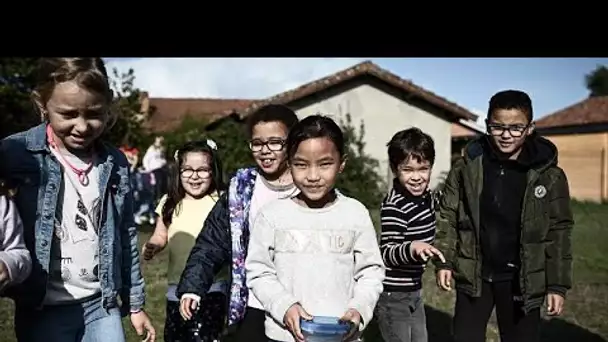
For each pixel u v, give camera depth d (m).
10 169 2.62
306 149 2.66
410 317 3.86
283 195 3.31
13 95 13.39
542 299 3.65
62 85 2.52
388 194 4.02
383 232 3.89
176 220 4.47
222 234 3.35
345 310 2.67
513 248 3.68
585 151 27.80
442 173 22.98
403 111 22.95
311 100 22.39
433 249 3.51
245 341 3.19
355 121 22.64
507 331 3.77
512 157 3.67
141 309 3.07
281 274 2.71
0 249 2.45
